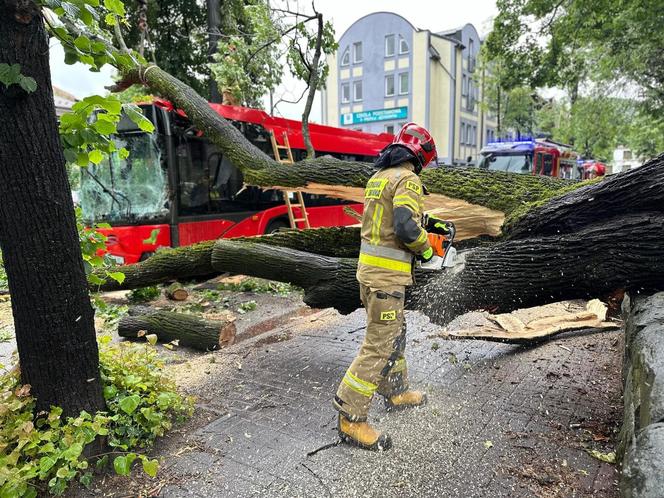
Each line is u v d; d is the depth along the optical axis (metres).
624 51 14.43
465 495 2.33
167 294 6.45
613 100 18.27
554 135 31.09
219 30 11.23
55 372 2.55
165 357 4.36
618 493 2.31
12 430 2.42
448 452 2.71
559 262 3.18
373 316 2.74
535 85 16.50
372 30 34.03
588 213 3.21
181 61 13.66
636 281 3.00
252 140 9.12
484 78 28.73
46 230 2.43
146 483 2.50
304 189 4.69
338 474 2.53
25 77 2.20
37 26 2.27
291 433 2.97
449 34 35.16
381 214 2.74
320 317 5.69
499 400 3.33
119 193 7.65
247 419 3.16
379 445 2.74
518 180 3.89
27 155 2.33
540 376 3.73
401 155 2.72
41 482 2.44
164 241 7.52
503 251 3.42
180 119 7.66
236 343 4.77
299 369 4.03
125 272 5.83
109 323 5.38
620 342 4.38
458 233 4.05
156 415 2.81
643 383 2.16
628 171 3.04
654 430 1.74
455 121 34.44
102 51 2.73
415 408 3.23
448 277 3.55
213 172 8.32
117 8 2.83
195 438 2.93
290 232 5.00
